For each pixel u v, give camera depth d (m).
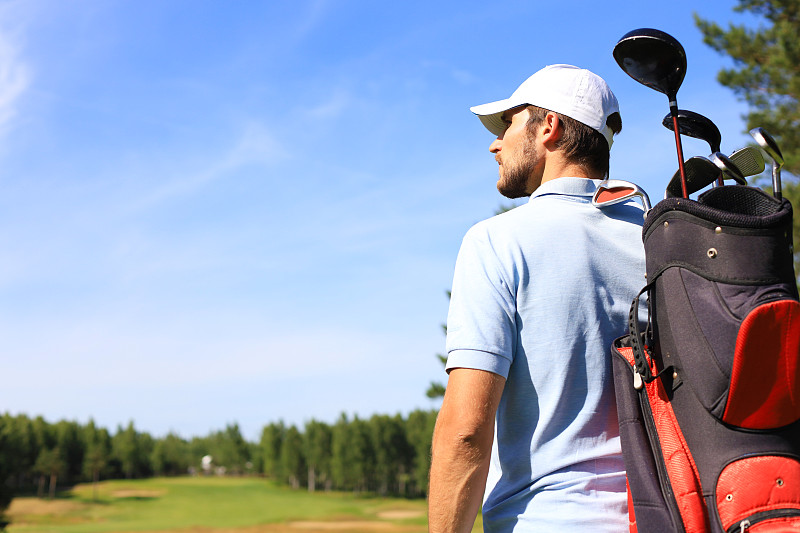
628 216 1.72
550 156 1.79
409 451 125.94
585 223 1.62
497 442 1.55
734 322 1.20
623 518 1.42
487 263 1.54
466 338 1.47
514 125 1.85
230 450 167.00
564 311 1.51
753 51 13.67
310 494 123.06
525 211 1.64
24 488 120.19
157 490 123.94
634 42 1.54
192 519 88.56
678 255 1.30
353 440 125.12
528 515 1.46
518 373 1.52
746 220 1.24
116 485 130.75
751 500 1.16
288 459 135.88
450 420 1.44
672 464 1.25
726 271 1.24
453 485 1.40
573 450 1.47
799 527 1.13
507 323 1.51
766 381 1.17
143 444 159.50
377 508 101.38
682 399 1.27
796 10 13.94
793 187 11.67
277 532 73.38
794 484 1.16
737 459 1.19
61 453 126.25
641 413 1.37
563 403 1.49
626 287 1.58
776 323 1.15
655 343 1.35
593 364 1.51
